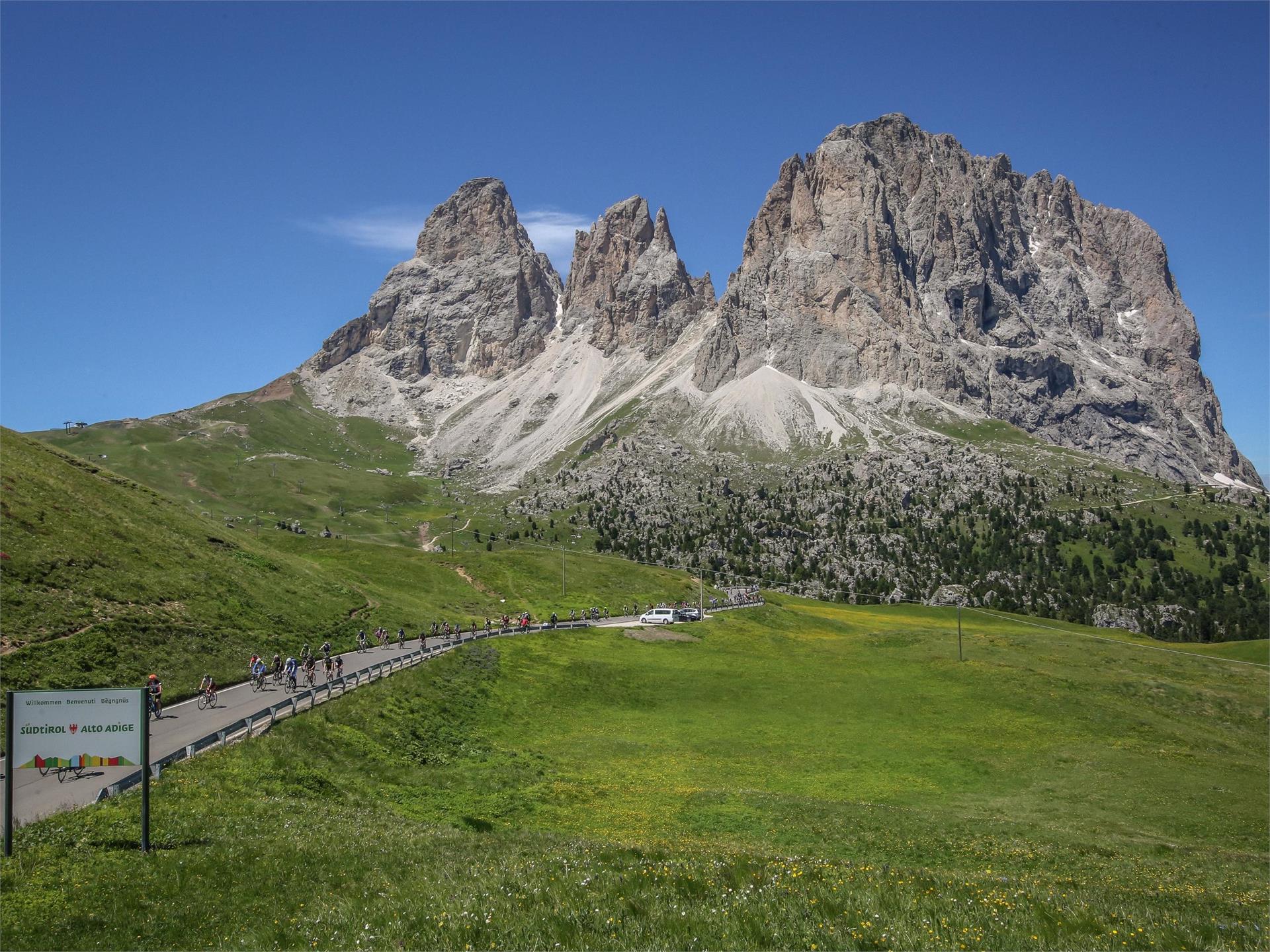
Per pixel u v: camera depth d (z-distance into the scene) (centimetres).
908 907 2394
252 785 3856
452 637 10350
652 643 11462
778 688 9506
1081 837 5069
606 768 6250
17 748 2658
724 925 2172
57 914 2242
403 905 2330
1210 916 3000
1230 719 9031
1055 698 9206
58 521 7562
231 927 2272
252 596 8794
